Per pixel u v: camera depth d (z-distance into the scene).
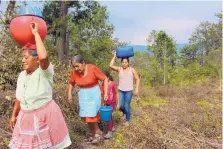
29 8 3.57
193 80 25.23
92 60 26.73
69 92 5.90
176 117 8.48
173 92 14.84
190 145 6.11
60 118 3.72
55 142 3.66
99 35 28.11
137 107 10.09
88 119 5.71
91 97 5.70
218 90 16.53
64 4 23.55
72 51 27.88
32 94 3.53
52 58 10.18
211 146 6.10
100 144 5.84
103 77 5.70
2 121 5.67
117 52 7.01
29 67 3.57
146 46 36.69
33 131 3.55
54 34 20.42
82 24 27.70
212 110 9.35
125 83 6.99
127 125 6.75
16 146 3.62
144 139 5.93
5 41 8.95
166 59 33.66
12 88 7.73
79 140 5.75
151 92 13.90
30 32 3.50
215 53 30.28
